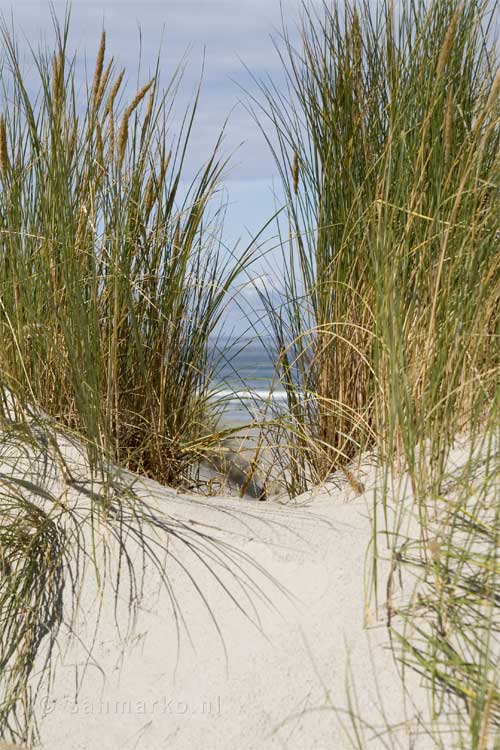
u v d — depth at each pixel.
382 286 2.35
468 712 1.59
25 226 2.71
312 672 1.73
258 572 1.98
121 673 1.83
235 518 2.21
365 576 1.88
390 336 2.10
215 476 3.16
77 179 2.73
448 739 1.55
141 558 2.05
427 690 1.64
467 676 1.61
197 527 2.15
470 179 2.34
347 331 2.79
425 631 1.72
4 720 1.80
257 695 1.72
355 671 1.70
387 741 1.58
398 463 2.24
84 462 2.41
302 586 1.92
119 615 1.94
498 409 2.02
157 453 2.88
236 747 1.64
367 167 2.80
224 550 2.06
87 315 2.52
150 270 2.98
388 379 2.24
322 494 2.58
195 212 3.00
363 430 2.68
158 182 2.98
